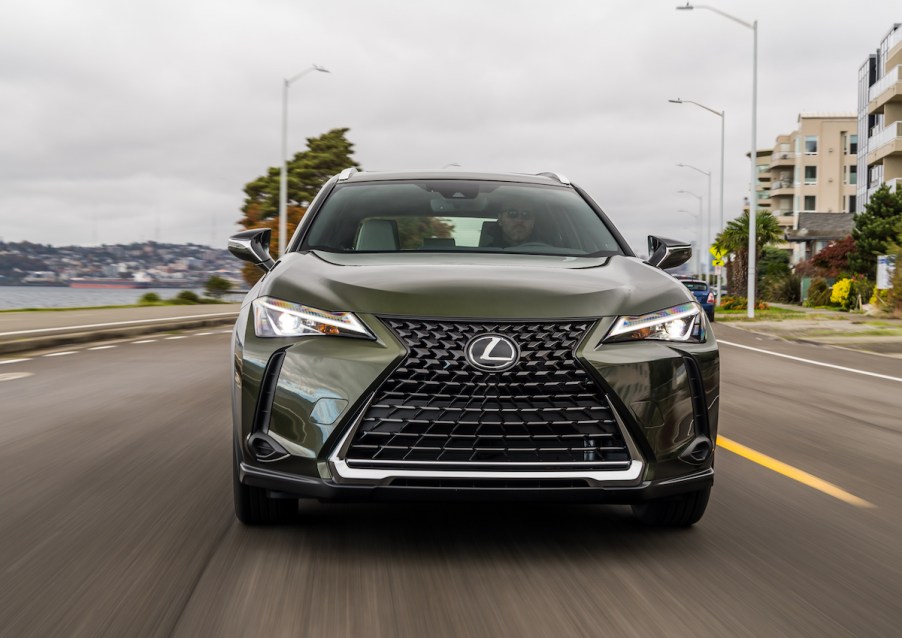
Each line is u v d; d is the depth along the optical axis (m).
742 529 4.45
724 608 3.33
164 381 10.38
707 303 28.12
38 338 15.20
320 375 3.71
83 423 7.42
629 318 3.86
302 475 3.74
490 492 3.68
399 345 3.69
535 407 3.68
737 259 61.62
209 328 22.33
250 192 61.50
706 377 4.01
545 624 3.14
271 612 3.22
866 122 64.62
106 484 5.25
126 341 17.11
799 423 8.02
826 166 95.56
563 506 4.78
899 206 49.31
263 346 3.86
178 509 4.67
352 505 4.73
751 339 19.95
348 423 3.67
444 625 3.12
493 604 3.33
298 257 4.51
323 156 61.09
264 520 4.28
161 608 3.26
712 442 4.04
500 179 5.73
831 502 5.07
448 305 3.74
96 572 3.65
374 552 3.94
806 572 3.77
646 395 3.78
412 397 3.67
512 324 3.71
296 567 3.72
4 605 3.29
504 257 4.62
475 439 3.66
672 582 3.61
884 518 4.74
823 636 3.08
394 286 3.86
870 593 3.52
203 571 3.66
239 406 3.95
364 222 5.02
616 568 3.77
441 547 4.03
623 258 4.72
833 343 18.81
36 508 4.69
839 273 53.81
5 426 7.27
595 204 5.58
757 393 10.12
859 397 9.95
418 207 5.20
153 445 6.47
